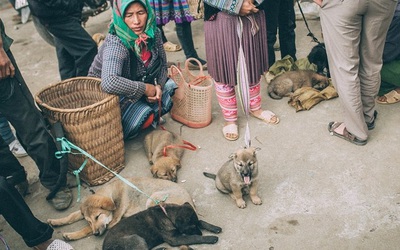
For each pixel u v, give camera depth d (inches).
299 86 169.8
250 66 141.9
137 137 160.2
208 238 114.8
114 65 133.3
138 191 126.0
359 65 134.6
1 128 157.5
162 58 149.2
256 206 125.4
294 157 141.5
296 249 111.6
